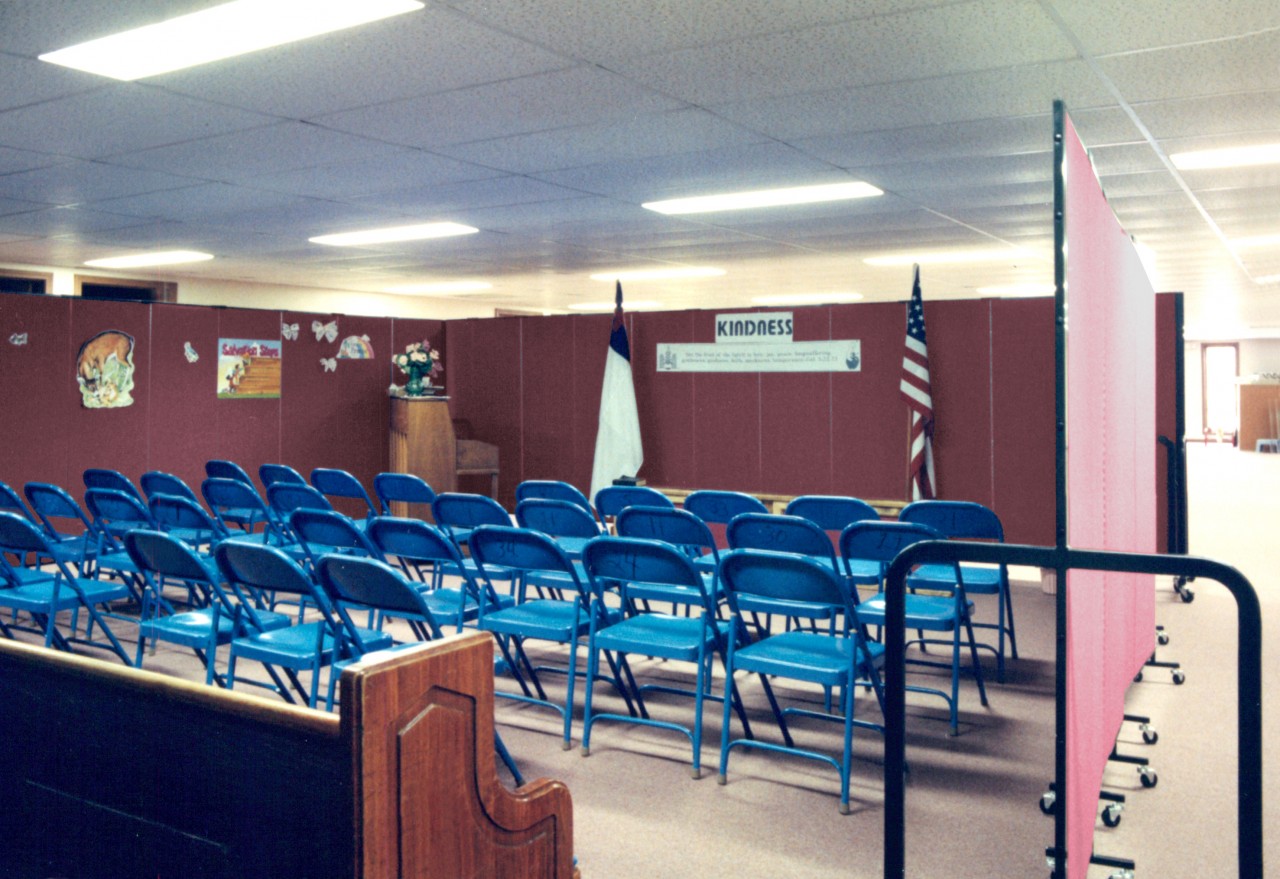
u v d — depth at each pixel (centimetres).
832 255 992
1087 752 246
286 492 554
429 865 133
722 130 500
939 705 435
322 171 595
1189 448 2644
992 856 288
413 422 871
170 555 358
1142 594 435
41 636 530
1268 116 474
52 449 781
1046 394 720
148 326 837
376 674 125
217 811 142
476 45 374
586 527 461
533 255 998
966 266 1080
